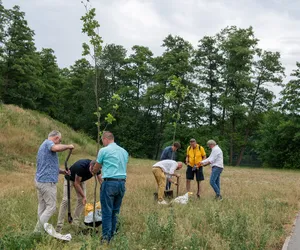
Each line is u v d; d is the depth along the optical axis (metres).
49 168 6.70
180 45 52.25
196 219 7.77
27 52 50.94
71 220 7.31
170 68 49.91
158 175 10.34
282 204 10.94
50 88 58.69
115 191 6.66
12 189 11.52
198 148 12.27
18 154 22.08
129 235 6.68
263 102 51.53
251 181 19.06
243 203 10.08
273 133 50.75
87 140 32.53
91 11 7.36
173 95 12.57
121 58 58.47
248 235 6.74
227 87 51.12
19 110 29.80
